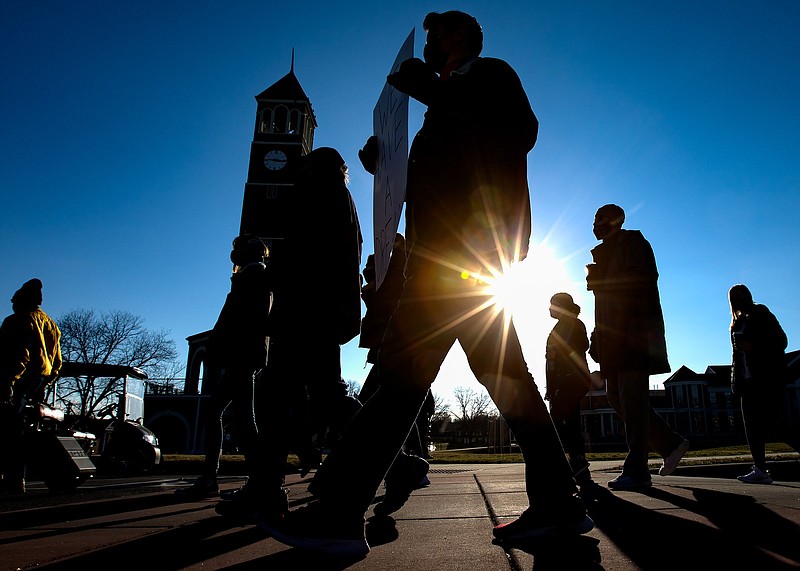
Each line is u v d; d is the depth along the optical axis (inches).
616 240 169.8
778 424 188.1
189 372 2146.9
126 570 63.4
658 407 2672.2
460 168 74.1
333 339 109.3
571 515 73.5
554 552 66.2
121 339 2094.0
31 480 287.3
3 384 207.3
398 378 68.7
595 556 62.8
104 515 127.5
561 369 201.0
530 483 75.4
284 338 106.6
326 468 66.3
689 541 68.9
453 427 3297.2
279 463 100.0
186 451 1907.0
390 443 66.6
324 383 108.8
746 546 64.5
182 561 68.6
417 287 73.0
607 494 132.2
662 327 159.8
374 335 135.8
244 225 1748.3
